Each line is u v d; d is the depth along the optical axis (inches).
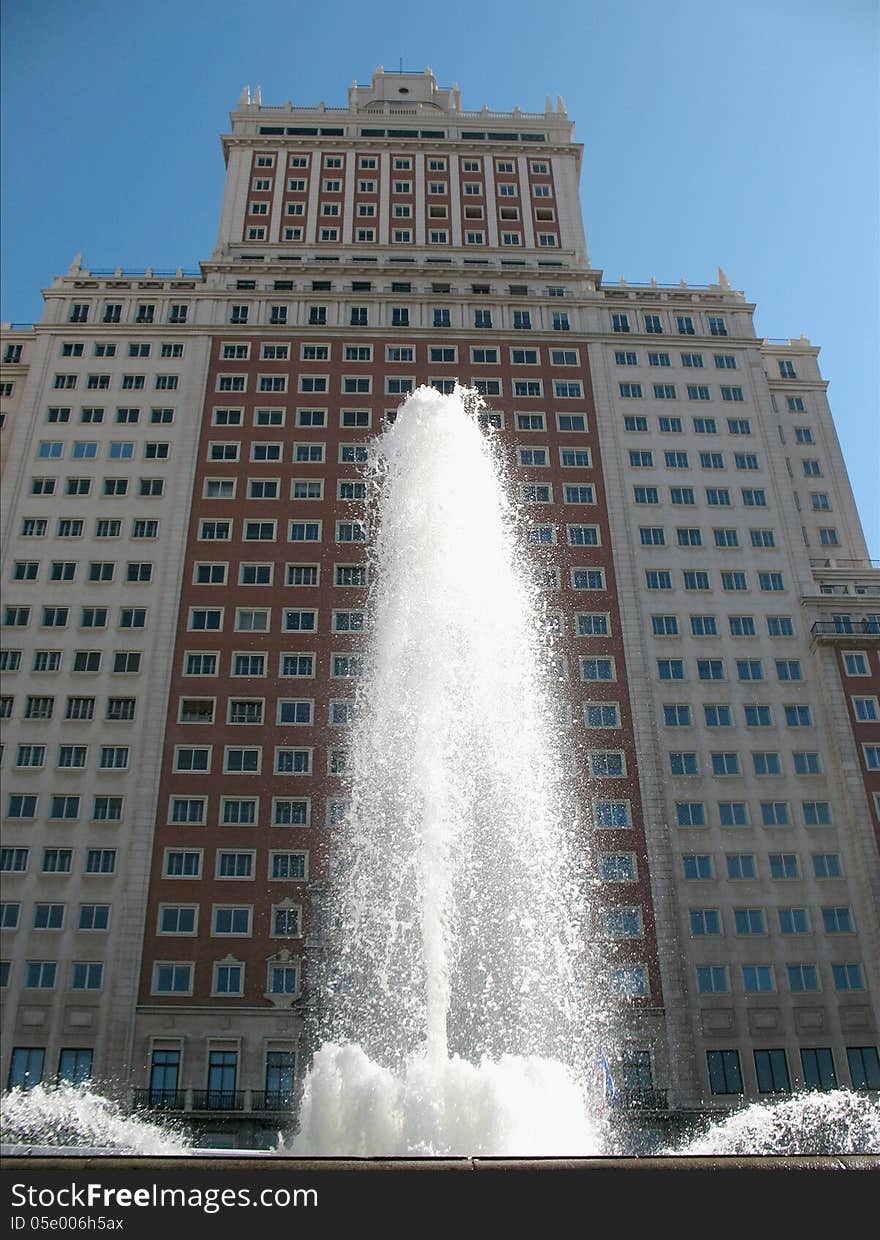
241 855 2208.4
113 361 2881.4
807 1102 1894.7
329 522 2645.2
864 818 2305.6
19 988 2048.5
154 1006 2043.6
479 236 3395.7
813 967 2159.2
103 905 2139.5
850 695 2460.6
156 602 2503.7
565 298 3115.2
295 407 2829.7
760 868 2260.1
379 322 3043.8
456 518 1208.8
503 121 3668.8
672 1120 1943.9
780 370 3297.2
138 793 2257.6
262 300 3056.1
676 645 2527.1
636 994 2094.0
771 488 2790.4
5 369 2940.5
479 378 2920.8
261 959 2100.1
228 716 2367.1
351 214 3390.7
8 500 2632.9
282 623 2491.4
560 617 2536.9
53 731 2325.3
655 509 2726.4
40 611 2479.1
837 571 2741.1
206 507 2650.1
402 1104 695.1
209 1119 1919.3
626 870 2231.8
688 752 2385.6
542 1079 737.6
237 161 3462.1
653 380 2957.7
